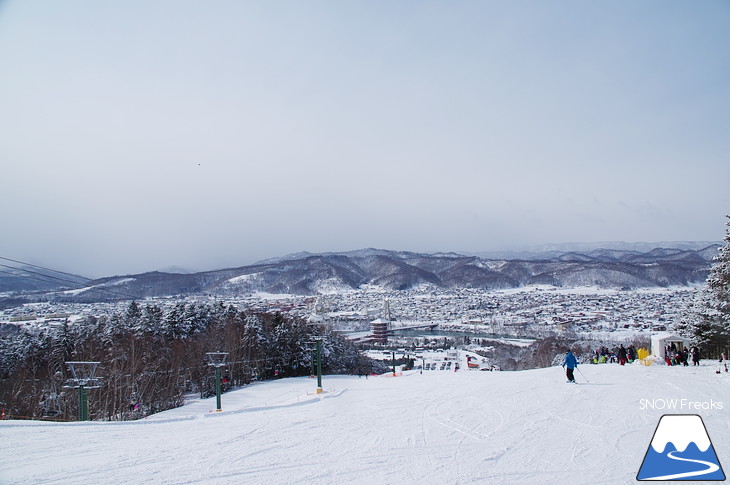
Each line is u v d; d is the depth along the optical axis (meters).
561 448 12.53
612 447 12.50
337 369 87.38
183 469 11.16
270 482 10.10
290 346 77.31
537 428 15.08
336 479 10.27
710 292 45.12
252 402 43.38
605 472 10.46
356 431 15.51
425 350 140.38
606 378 26.44
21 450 13.32
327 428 16.16
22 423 17.70
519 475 10.37
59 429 16.61
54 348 62.84
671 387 21.84
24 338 62.84
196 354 63.22
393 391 27.81
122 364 51.03
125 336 62.91
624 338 123.94
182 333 71.50
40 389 53.94
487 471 10.70
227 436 14.98
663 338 37.88
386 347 148.62
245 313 93.69
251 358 70.62
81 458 12.34
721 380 23.45
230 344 63.97
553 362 72.44
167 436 15.20
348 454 12.42
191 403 48.38
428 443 13.54
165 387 53.16
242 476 10.55
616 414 16.70
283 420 18.20
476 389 25.53
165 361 59.50
